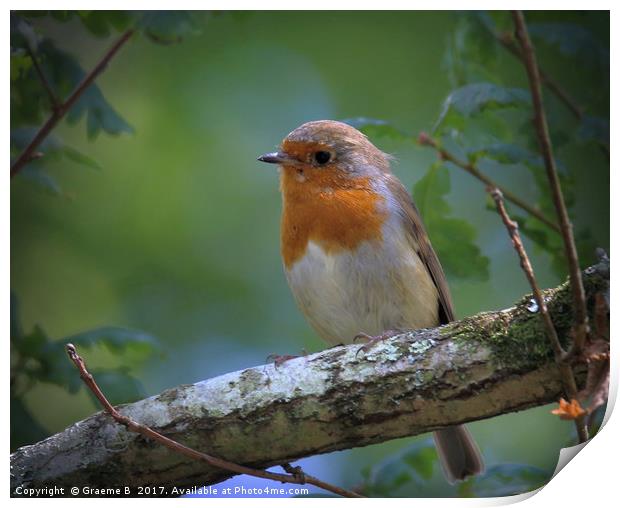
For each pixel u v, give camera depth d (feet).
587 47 31.09
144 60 39.27
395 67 40.16
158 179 39.22
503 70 37.76
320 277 28.27
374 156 29.86
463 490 28.86
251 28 39.83
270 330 38.91
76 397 36.29
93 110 29.78
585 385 21.15
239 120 39.93
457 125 28.76
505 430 37.83
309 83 40.42
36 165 31.27
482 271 30.30
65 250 38.24
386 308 28.37
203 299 39.01
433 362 22.00
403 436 22.82
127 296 38.50
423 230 29.63
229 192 39.68
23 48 28.45
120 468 23.56
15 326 28.22
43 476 23.61
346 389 22.43
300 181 28.68
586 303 21.15
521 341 21.43
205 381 23.59
